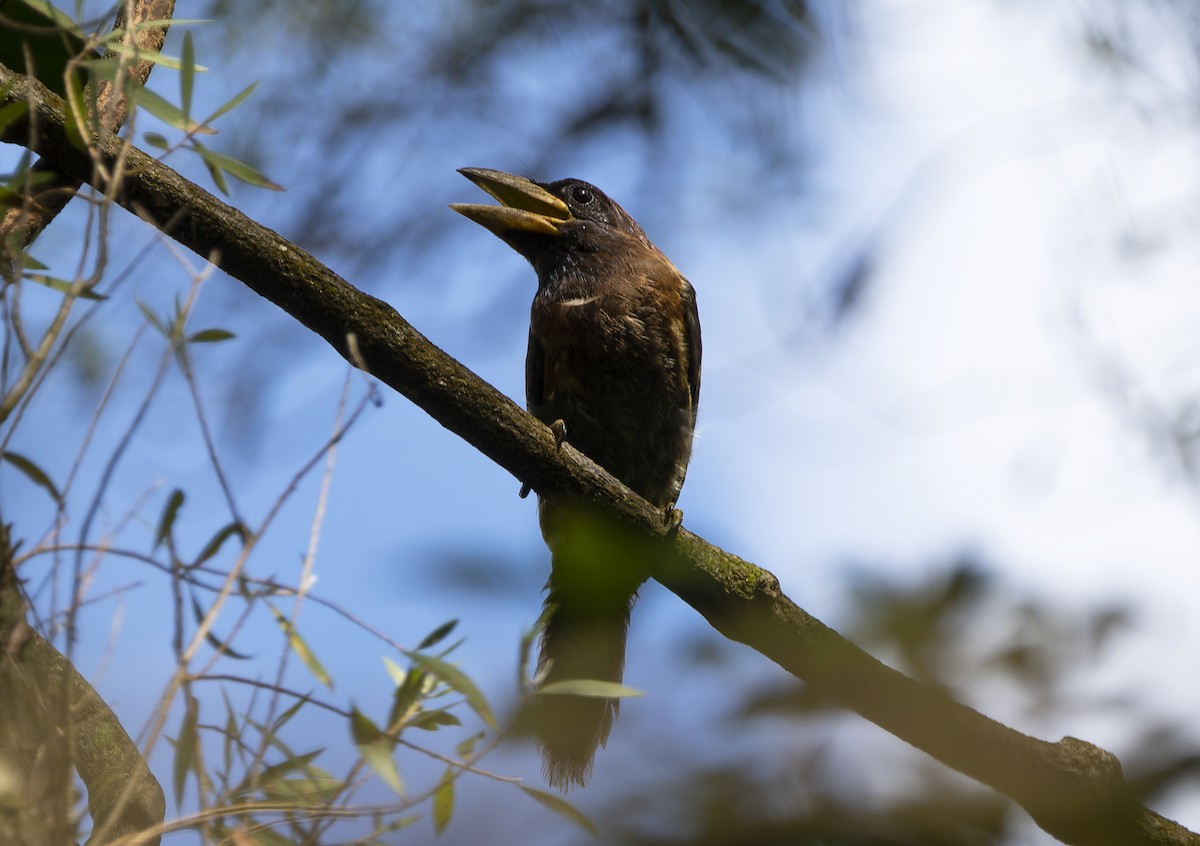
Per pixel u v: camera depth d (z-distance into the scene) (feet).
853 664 7.91
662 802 7.05
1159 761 6.86
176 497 9.07
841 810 6.93
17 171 10.28
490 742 8.44
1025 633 7.15
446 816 8.11
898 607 7.23
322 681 8.93
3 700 9.00
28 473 9.27
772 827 6.80
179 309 9.51
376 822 8.63
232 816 8.72
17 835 8.56
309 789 8.99
